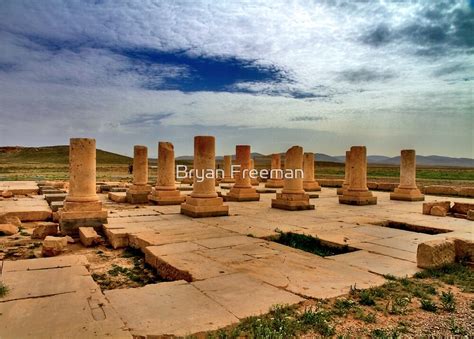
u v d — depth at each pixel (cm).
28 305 484
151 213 1365
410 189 1903
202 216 1278
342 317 471
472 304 521
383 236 974
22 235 1009
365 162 1756
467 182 3372
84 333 407
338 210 1508
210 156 1336
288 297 530
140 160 1748
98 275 700
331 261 732
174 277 664
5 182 2727
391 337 414
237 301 512
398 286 590
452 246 724
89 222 1053
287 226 1110
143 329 421
